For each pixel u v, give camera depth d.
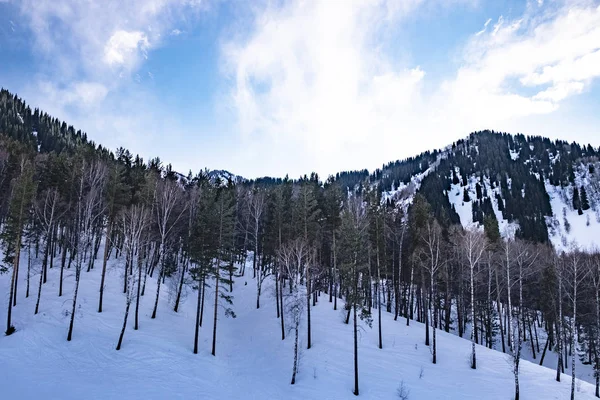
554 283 37.97
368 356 30.31
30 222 36.28
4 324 28.97
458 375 27.81
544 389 26.27
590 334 36.22
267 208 56.31
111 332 30.27
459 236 42.62
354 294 27.75
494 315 48.34
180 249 50.16
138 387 22.67
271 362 30.12
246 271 59.19
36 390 20.16
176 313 38.91
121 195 38.72
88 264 44.34
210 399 22.78
